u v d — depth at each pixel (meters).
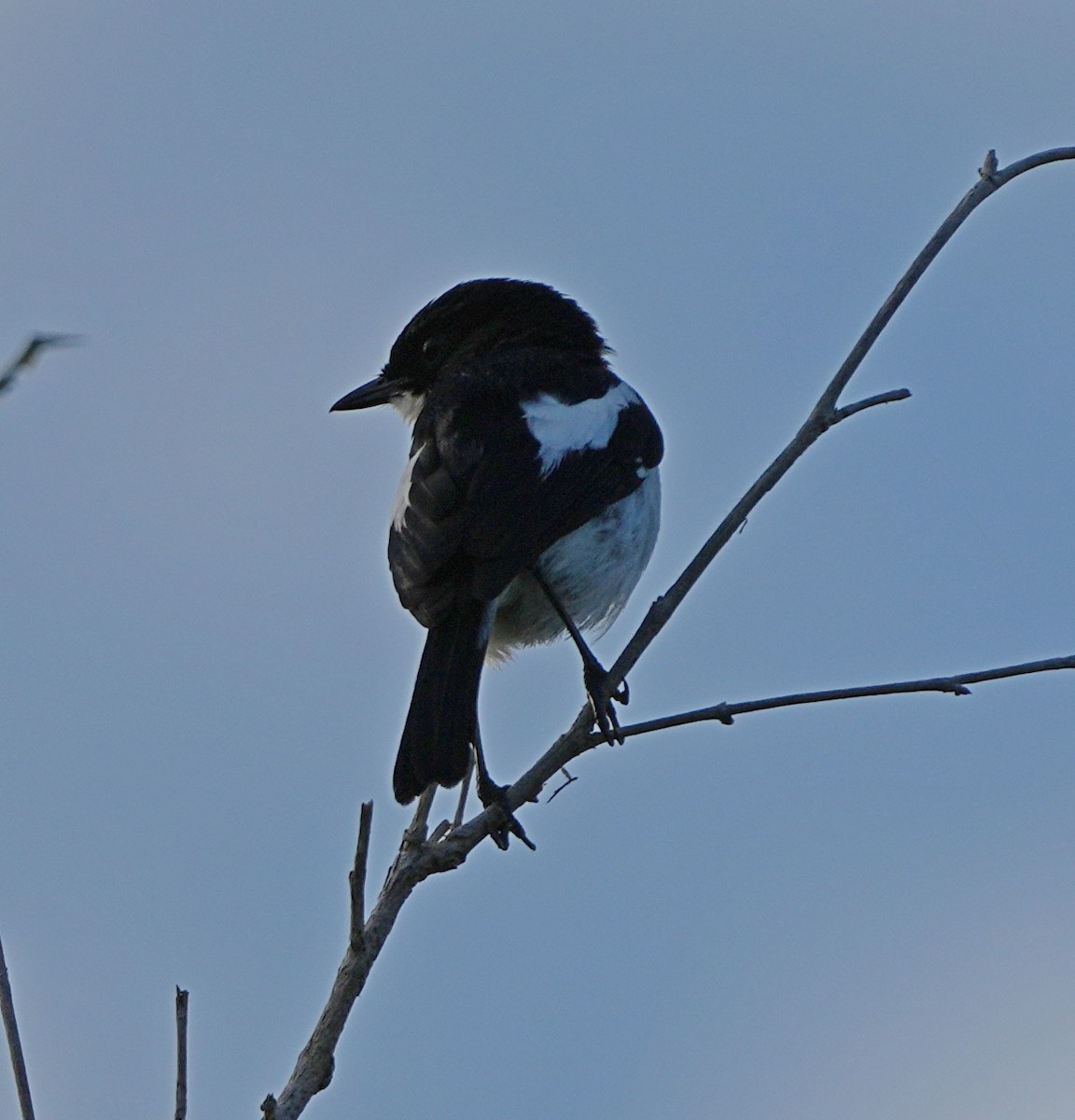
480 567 10.95
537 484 11.47
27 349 4.79
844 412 9.88
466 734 10.05
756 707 9.02
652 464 12.57
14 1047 6.66
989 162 10.35
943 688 8.97
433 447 11.84
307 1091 7.13
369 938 7.81
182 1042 6.52
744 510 9.85
